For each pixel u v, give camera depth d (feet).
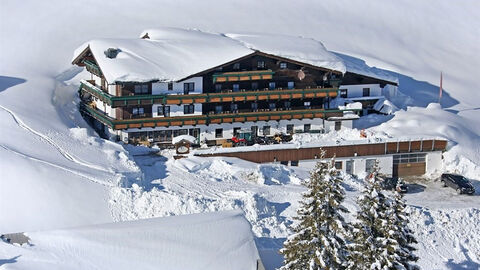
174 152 225.76
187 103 233.76
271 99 244.22
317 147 222.28
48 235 137.08
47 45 307.78
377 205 128.16
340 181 127.95
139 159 217.15
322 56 249.96
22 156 184.44
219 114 238.27
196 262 134.62
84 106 248.52
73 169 184.65
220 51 243.40
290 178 205.98
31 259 129.80
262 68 244.01
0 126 202.49
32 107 223.10
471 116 276.41
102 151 203.62
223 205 176.65
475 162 232.94
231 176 202.69
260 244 165.37
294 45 255.50
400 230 128.67
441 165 234.99
